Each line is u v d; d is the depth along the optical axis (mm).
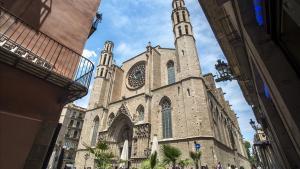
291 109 3330
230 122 50344
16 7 8547
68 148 58594
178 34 38688
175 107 31859
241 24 5895
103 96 49625
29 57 8156
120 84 49562
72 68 10477
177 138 28406
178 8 42188
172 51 42688
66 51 10500
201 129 26672
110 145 36781
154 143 19297
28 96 7742
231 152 38562
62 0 11422
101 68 54250
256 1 4695
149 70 40938
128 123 37594
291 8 2834
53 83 8781
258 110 15539
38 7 9734
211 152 24719
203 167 22266
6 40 7484
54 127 8383
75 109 72375
